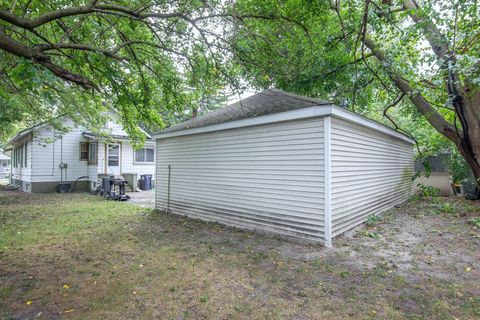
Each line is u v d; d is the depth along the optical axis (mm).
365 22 6023
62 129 11602
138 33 5773
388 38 7414
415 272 3646
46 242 5129
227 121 6199
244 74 6285
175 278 3527
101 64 4691
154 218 7367
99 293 3131
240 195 6117
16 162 17781
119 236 5562
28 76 2801
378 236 5293
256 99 7137
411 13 6371
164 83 6191
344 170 5375
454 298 2973
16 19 3078
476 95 7246
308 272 3670
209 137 6898
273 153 5496
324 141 4754
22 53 2934
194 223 6715
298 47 6129
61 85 6559
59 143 14078
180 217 7480
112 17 4863
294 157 5164
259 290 3184
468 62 5457
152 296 3057
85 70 5277
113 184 11719
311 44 6141
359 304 2854
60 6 4488
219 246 4855
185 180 7625
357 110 11320
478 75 5590
